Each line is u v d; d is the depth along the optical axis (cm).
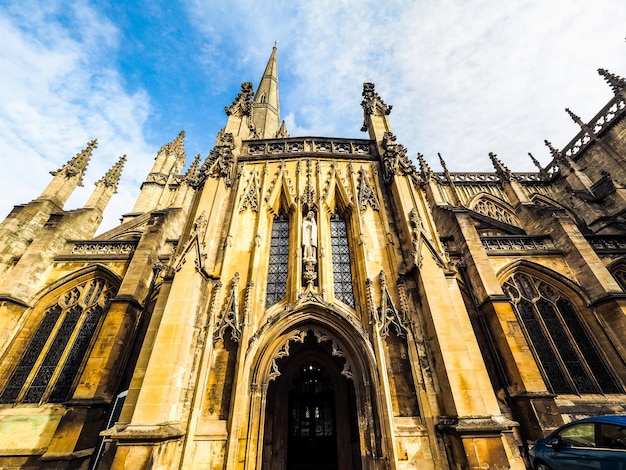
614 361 1681
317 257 1478
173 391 1014
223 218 1540
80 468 1359
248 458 994
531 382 1470
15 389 1694
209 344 1180
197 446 1009
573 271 2012
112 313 1723
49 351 1819
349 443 1546
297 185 1698
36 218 2225
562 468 871
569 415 1491
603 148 3544
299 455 1634
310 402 1780
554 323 1862
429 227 1495
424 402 1085
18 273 1914
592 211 3055
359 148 1950
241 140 1956
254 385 1116
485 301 1750
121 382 1625
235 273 1380
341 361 1653
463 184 3816
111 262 2102
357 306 1343
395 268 1398
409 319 1252
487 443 923
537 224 2361
